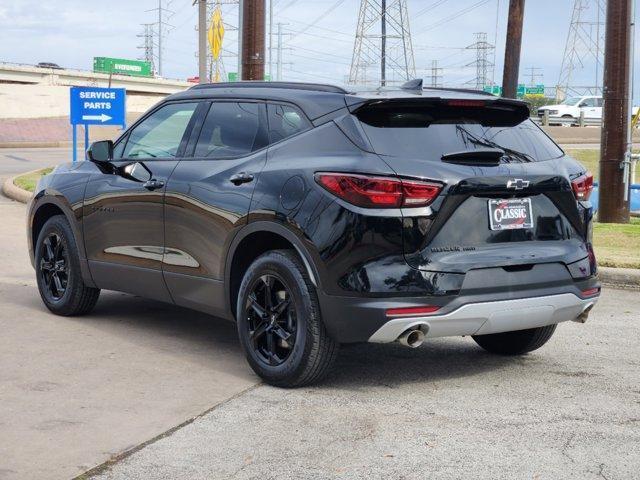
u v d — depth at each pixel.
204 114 6.11
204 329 6.78
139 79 97.62
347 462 4.13
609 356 6.25
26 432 4.44
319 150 5.20
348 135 5.10
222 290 5.67
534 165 5.27
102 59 99.38
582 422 4.76
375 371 5.74
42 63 94.50
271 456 4.20
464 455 4.24
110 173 6.61
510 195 5.12
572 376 5.70
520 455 4.25
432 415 4.84
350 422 4.70
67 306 6.99
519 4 20.12
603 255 10.34
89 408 4.83
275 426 4.62
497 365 5.95
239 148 5.73
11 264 9.55
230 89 6.03
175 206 5.95
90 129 43.00
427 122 5.17
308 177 5.11
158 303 7.71
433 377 5.62
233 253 5.53
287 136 5.45
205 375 5.53
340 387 5.35
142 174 6.27
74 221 6.84
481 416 4.83
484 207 5.05
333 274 4.93
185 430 4.53
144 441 4.36
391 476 3.97
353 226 4.87
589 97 52.28
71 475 3.92
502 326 5.12
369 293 4.83
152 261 6.19
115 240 6.50
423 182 4.86
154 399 5.02
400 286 4.83
